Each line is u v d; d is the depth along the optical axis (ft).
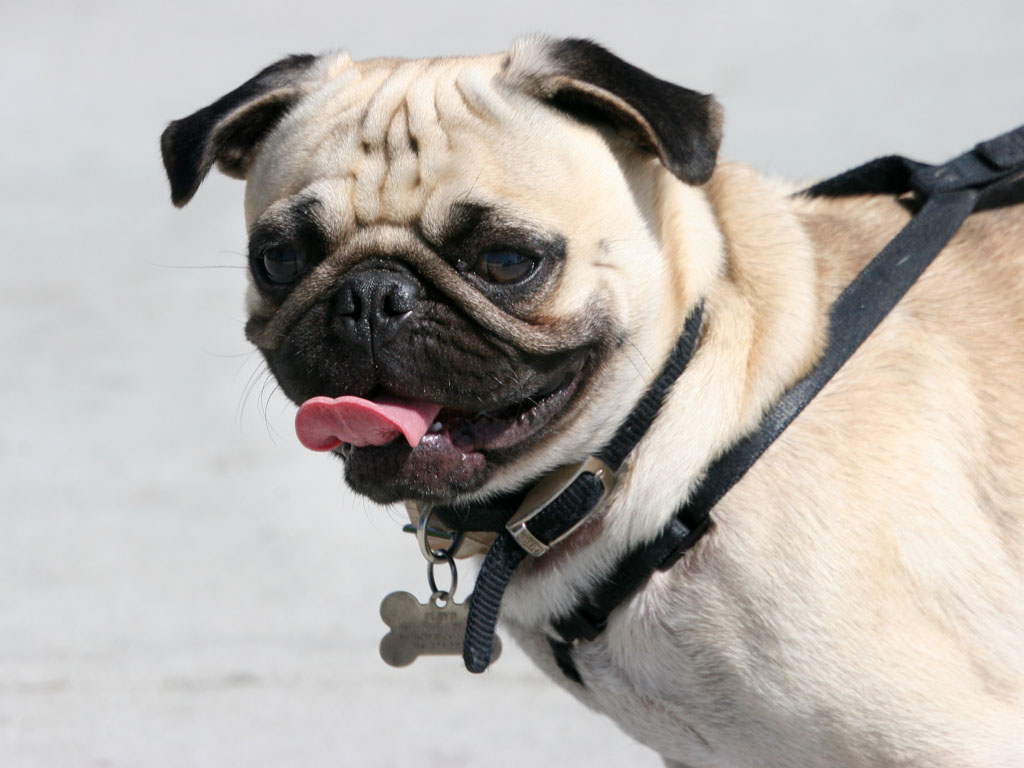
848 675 14.40
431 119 14.87
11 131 74.13
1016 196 17.88
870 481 14.70
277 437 37.45
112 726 22.86
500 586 15.55
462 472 14.75
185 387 41.27
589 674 16.26
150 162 66.95
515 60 15.31
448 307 14.42
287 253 15.19
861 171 18.28
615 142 15.40
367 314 14.29
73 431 38.22
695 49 72.02
